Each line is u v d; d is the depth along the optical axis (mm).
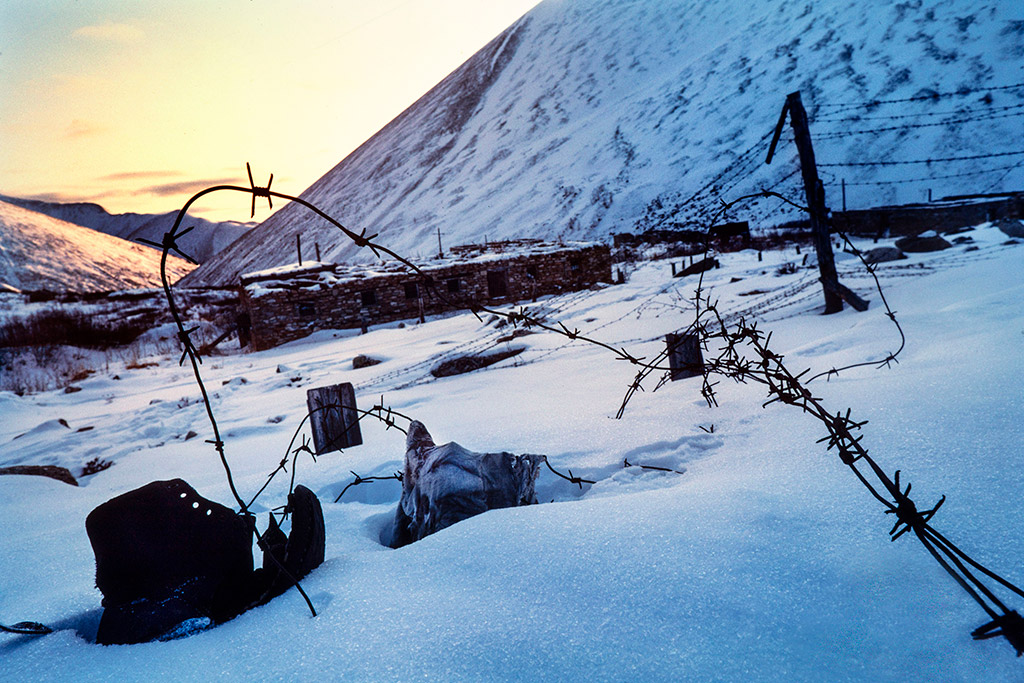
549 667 1760
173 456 8133
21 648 2242
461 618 2025
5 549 3600
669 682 1656
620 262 52594
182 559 2338
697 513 2490
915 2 149375
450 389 9250
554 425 5430
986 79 116938
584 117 183375
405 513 3777
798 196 103500
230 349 32812
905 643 1721
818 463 3029
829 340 7168
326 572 2562
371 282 32188
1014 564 1952
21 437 13516
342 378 15305
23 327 31656
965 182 96312
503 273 34156
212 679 1848
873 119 118688
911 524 1870
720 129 139250
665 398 5766
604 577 2143
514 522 2676
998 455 2646
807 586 1980
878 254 19094
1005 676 1571
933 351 5199
